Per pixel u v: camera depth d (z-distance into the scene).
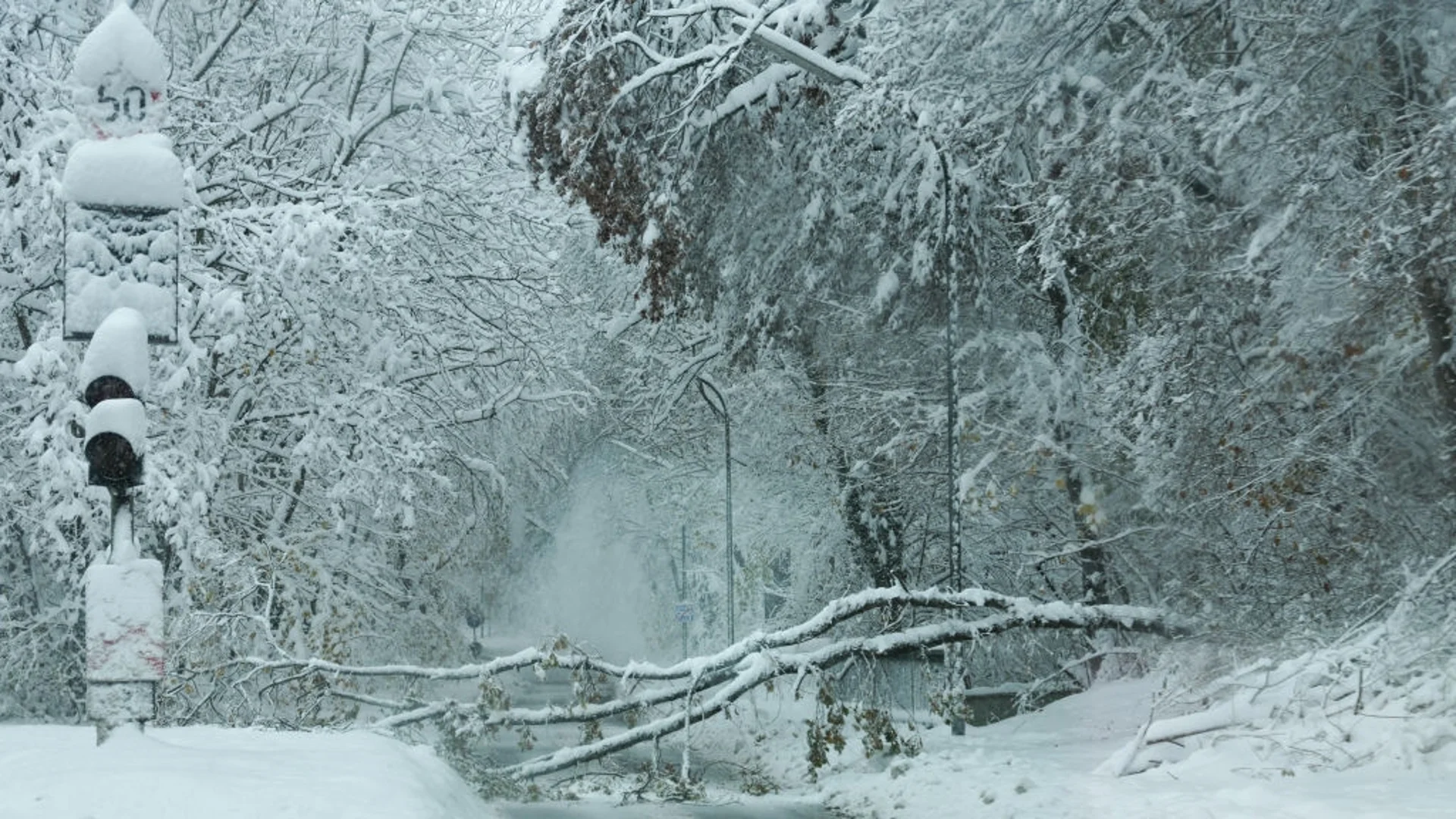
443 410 28.33
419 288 27.17
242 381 24.95
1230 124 17.58
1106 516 26.83
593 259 42.19
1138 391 21.08
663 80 28.08
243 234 22.16
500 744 28.94
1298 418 19.73
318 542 26.91
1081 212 20.55
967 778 17.50
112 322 9.44
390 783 8.52
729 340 33.28
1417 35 16.61
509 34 29.08
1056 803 14.50
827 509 39.59
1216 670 18.77
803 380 38.12
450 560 31.48
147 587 9.37
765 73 28.08
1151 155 19.62
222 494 25.55
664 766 19.75
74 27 23.41
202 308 20.55
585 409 30.92
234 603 23.25
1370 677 14.62
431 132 28.55
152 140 9.66
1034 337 29.41
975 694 28.22
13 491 22.09
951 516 26.58
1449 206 14.98
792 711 30.19
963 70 21.66
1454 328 16.69
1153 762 16.06
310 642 24.36
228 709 20.88
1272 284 18.64
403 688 28.67
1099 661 29.20
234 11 26.78
